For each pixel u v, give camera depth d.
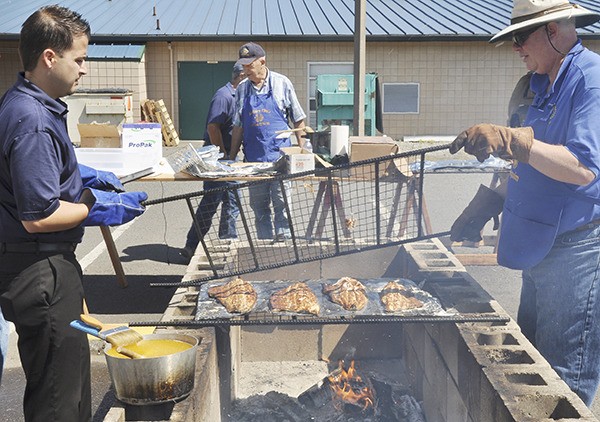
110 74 18.50
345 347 4.89
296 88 19.59
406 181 5.61
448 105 19.80
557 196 3.14
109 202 3.01
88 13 21.16
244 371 4.74
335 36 18.95
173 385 2.67
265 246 4.84
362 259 4.91
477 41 19.31
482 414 2.78
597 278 3.17
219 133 7.44
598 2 21.34
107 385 4.63
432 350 3.78
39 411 2.93
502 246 3.36
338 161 6.26
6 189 2.79
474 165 5.34
